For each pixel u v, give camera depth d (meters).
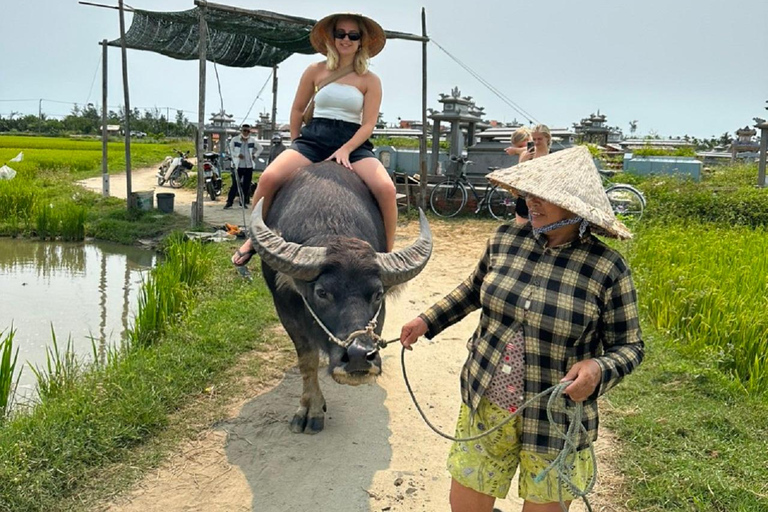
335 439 3.96
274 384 4.66
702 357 4.80
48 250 10.27
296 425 4.02
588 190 2.21
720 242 8.04
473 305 2.67
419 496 3.39
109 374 4.41
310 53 12.22
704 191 11.60
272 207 4.08
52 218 10.92
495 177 2.35
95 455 3.54
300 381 4.73
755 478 3.34
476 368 2.44
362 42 4.34
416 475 3.59
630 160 15.78
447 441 3.98
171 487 3.39
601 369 2.07
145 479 3.44
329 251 3.16
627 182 13.52
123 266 9.34
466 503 2.58
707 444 3.70
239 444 3.85
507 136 14.88
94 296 7.74
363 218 3.69
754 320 5.03
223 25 10.02
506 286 2.32
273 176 4.08
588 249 2.23
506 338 2.33
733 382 4.41
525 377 2.29
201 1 9.00
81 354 5.75
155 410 4.03
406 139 23.42
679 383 4.50
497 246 2.45
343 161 4.11
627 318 2.18
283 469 3.61
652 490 3.28
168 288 5.98
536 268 2.28
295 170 4.14
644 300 6.06
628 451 3.69
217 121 21.34
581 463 2.33
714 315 5.27
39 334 6.29
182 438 3.87
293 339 3.93
